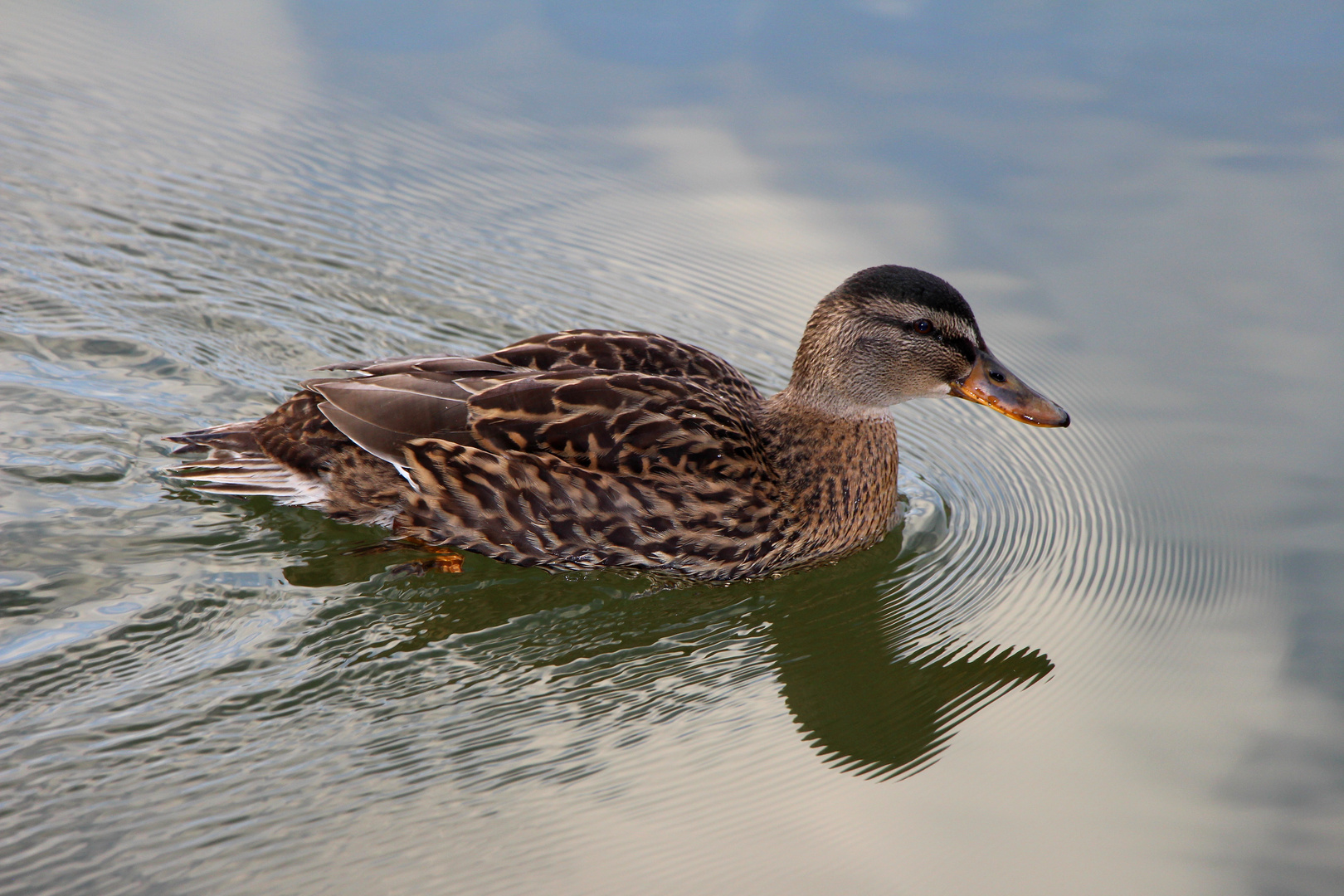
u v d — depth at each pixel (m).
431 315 15.29
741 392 12.42
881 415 12.32
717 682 10.67
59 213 16.16
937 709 10.55
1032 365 14.74
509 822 9.02
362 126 18.58
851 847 8.98
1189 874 8.72
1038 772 9.78
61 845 8.48
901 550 12.59
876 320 11.80
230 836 8.67
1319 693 10.53
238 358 14.19
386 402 11.31
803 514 11.77
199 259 15.75
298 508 11.90
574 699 10.30
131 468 12.21
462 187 17.61
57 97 18.55
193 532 11.49
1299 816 9.24
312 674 10.20
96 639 10.19
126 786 8.98
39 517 11.39
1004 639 11.45
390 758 9.51
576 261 16.45
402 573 11.32
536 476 11.09
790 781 9.63
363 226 16.75
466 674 10.43
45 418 12.68
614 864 8.72
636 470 11.16
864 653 11.19
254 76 19.53
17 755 9.10
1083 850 8.98
